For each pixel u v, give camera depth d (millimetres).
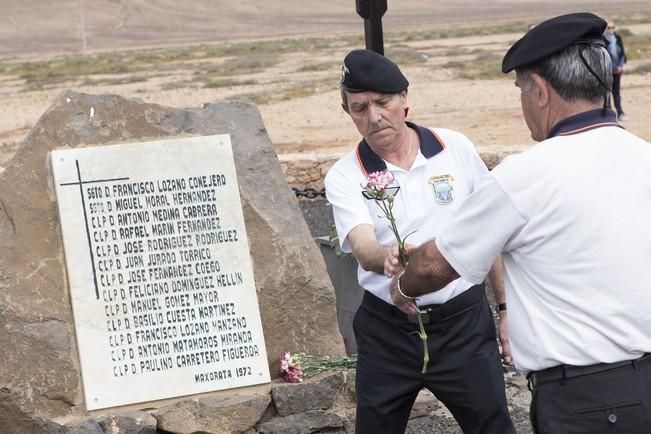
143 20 102375
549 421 3182
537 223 3102
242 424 5145
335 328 5504
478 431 4270
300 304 5457
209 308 5270
